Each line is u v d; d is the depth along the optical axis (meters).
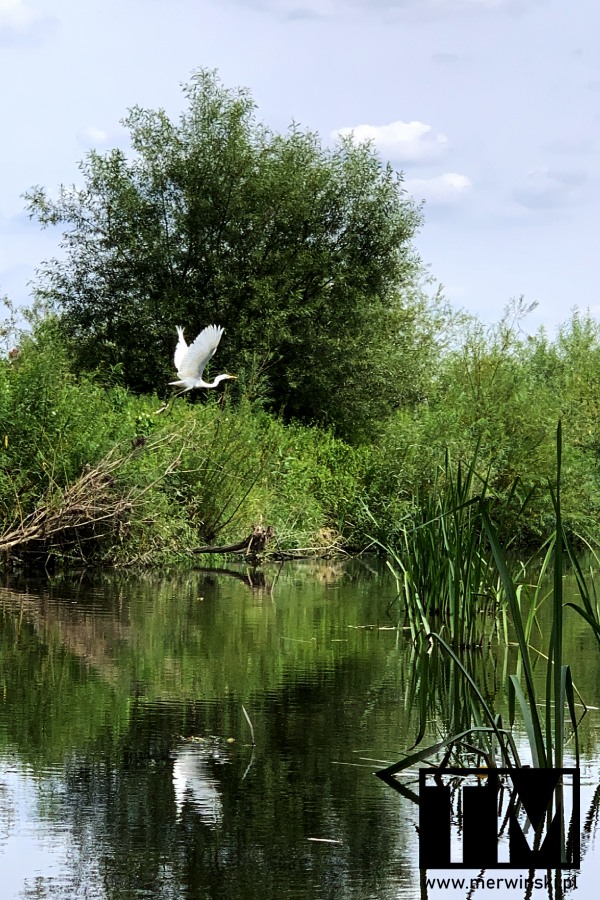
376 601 15.65
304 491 23.81
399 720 8.84
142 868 5.78
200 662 10.83
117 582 16.62
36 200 31.03
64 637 11.85
